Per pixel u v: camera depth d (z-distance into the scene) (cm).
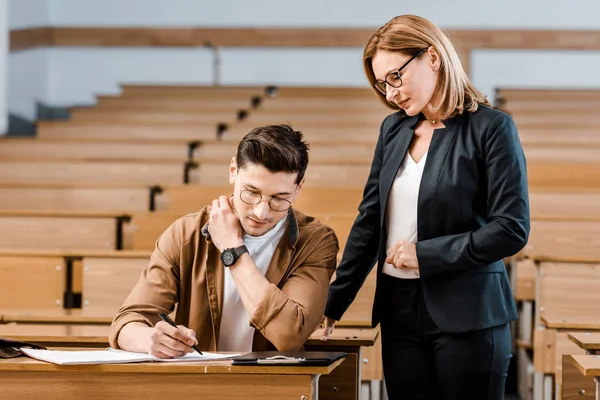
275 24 737
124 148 493
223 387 166
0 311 278
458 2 726
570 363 224
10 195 405
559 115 565
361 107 599
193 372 165
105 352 179
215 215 189
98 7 743
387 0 731
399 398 203
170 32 738
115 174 448
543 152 473
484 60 726
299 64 736
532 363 343
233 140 499
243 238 193
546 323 256
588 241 347
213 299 194
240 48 738
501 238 186
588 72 724
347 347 220
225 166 449
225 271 195
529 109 582
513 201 188
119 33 739
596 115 563
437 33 192
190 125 540
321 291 192
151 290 194
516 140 192
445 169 192
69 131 542
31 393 169
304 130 527
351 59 732
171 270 196
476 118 193
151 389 167
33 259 293
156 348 171
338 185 435
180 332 171
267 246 194
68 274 297
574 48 718
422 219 193
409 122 200
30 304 293
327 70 735
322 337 213
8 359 174
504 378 197
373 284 273
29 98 698
